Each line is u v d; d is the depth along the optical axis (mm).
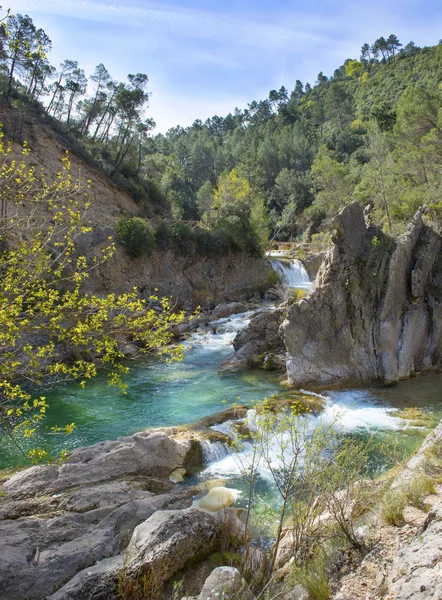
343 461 9688
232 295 43469
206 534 9633
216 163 102812
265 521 11508
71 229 11781
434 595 5133
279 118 125125
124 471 13570
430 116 46219
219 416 17656
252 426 16828
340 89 119000
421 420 17172
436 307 22469
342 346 21250
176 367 25391
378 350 21328
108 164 57344
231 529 10258
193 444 15094
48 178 43781
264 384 21812
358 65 165375
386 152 49188
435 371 22609
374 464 13594
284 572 8086
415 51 141500
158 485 13453
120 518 10898
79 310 11148
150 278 37312
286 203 86188
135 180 60656
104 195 49219
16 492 12039
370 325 21422
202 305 40469
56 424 17875
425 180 44656
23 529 10203
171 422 17984
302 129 109312
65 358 24547
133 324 10898
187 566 9234
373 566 7008
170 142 123812
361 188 54438
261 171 84125
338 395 19938
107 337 10680
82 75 61531
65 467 13055
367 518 8594
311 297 21062
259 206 54688
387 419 17375
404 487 8953
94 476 13055
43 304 10398
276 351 24828
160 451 14367
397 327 21922
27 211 26078
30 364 10008
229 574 7605
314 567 7383
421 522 7789
